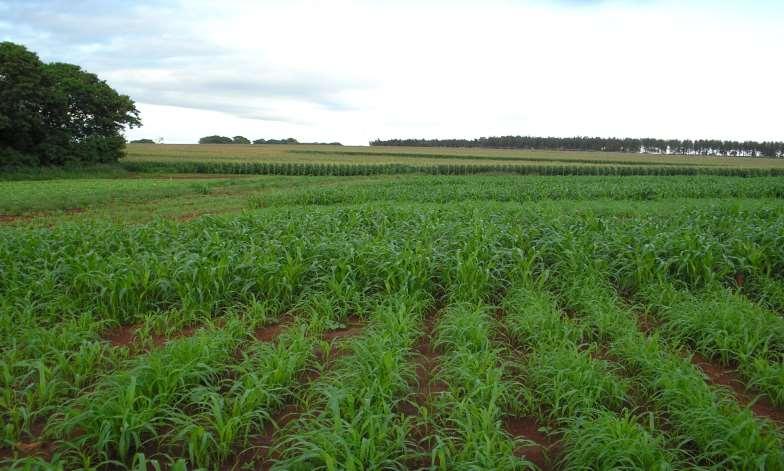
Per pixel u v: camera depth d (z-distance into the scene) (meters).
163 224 10.91
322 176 44.00
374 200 21.42
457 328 5.48
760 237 8.91
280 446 3.89
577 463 3.53
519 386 4.66
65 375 4.82
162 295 6.96
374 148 108.25
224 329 5.65
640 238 8.80
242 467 3.67
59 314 6.43
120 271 6.93
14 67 36.62
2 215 17.94
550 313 6.09
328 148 103.94
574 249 8.17
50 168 40.72
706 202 19.81
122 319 6.58
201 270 7.02
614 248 8.45
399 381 4.50
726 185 26.52
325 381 4.60
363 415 3.91
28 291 6.77
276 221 10.95
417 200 21.47
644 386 4.62
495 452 3.52
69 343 5.39
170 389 4.25
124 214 17.97
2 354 5.15
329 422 3.88
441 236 9.22
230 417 4.03
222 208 19.81
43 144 40.59
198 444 3.75
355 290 6.96
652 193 24.05
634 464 3.35
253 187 30.03
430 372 4.98
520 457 3.76
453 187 25.94
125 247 9.02
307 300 6.66
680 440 3.91
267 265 7.23
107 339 6.00
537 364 4.92
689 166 59.69
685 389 4.24
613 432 3.62
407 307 6.46
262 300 7.02
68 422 3.75
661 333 5.99
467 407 4.04
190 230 10.21
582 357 4.80
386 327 5.61
